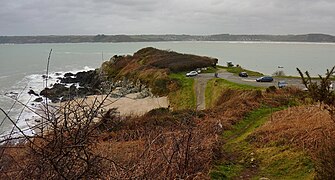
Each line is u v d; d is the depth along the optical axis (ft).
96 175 9.20
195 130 29.22
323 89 30.91
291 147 35.60
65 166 8.53
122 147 23.98
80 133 8.72
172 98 144.36
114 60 245.24
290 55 466.29
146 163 15.19
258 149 38.24
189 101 135.64
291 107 68.08
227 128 57.31
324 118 38.22
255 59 391.04
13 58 383.65
